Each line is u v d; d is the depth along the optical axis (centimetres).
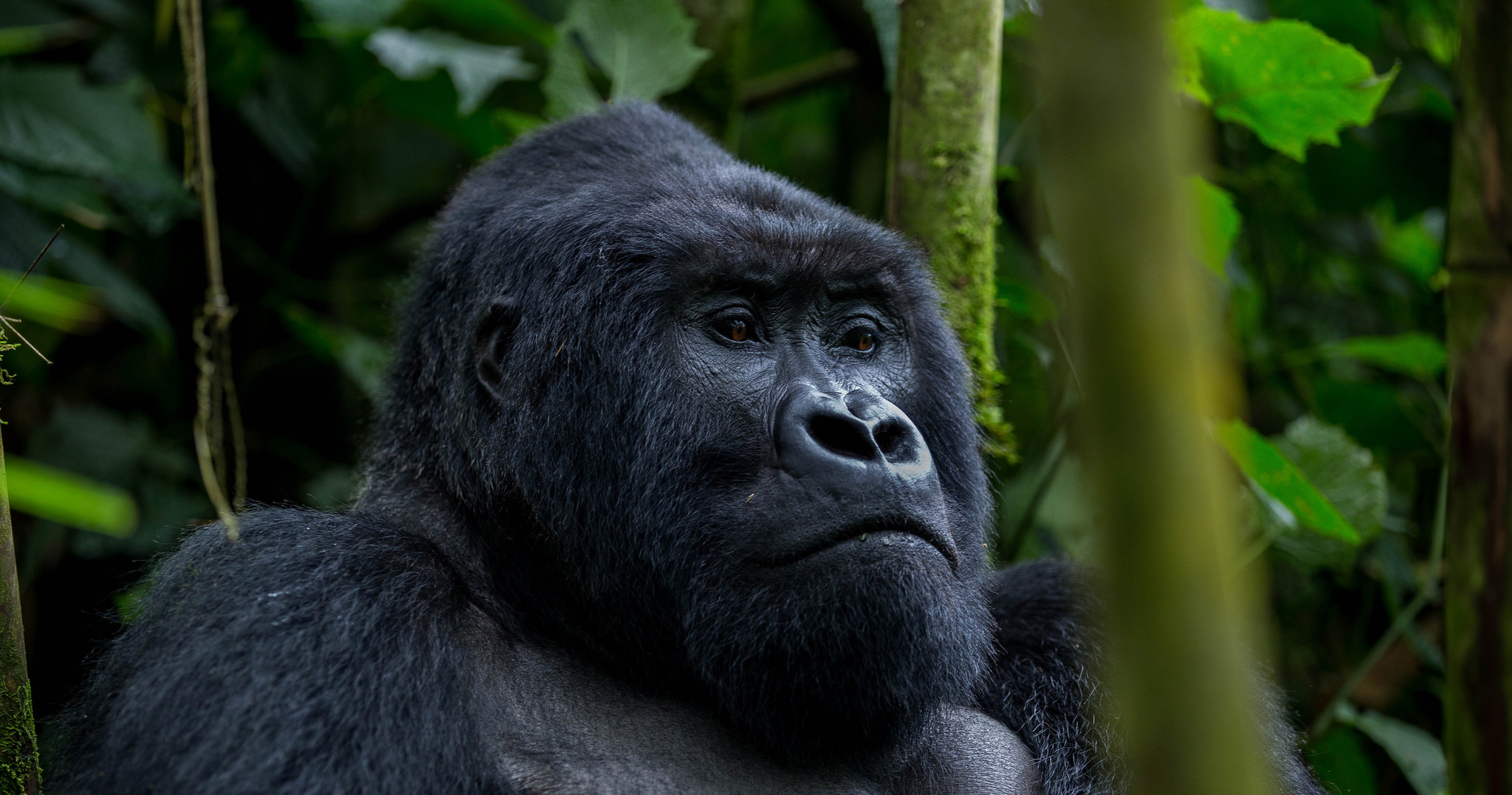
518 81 1200
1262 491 741
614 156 677
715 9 980
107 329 1163
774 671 545
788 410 562
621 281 588
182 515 1075
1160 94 219
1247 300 1135
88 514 328
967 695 636
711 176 640
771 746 569
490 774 532
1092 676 667
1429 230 1263
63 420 1069
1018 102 1098
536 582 607
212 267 527
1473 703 349
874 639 529
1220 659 229
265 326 1216
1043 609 702
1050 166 229
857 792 582
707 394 576
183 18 553
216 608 526
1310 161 1144
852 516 533
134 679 522
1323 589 1033
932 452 620
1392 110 1121
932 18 709
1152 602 226
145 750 489
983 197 720
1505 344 338
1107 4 219
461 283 648
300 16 1157
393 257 1419
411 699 516
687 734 584
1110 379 223
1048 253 811
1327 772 889
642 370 580
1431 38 1222
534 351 600
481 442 614
